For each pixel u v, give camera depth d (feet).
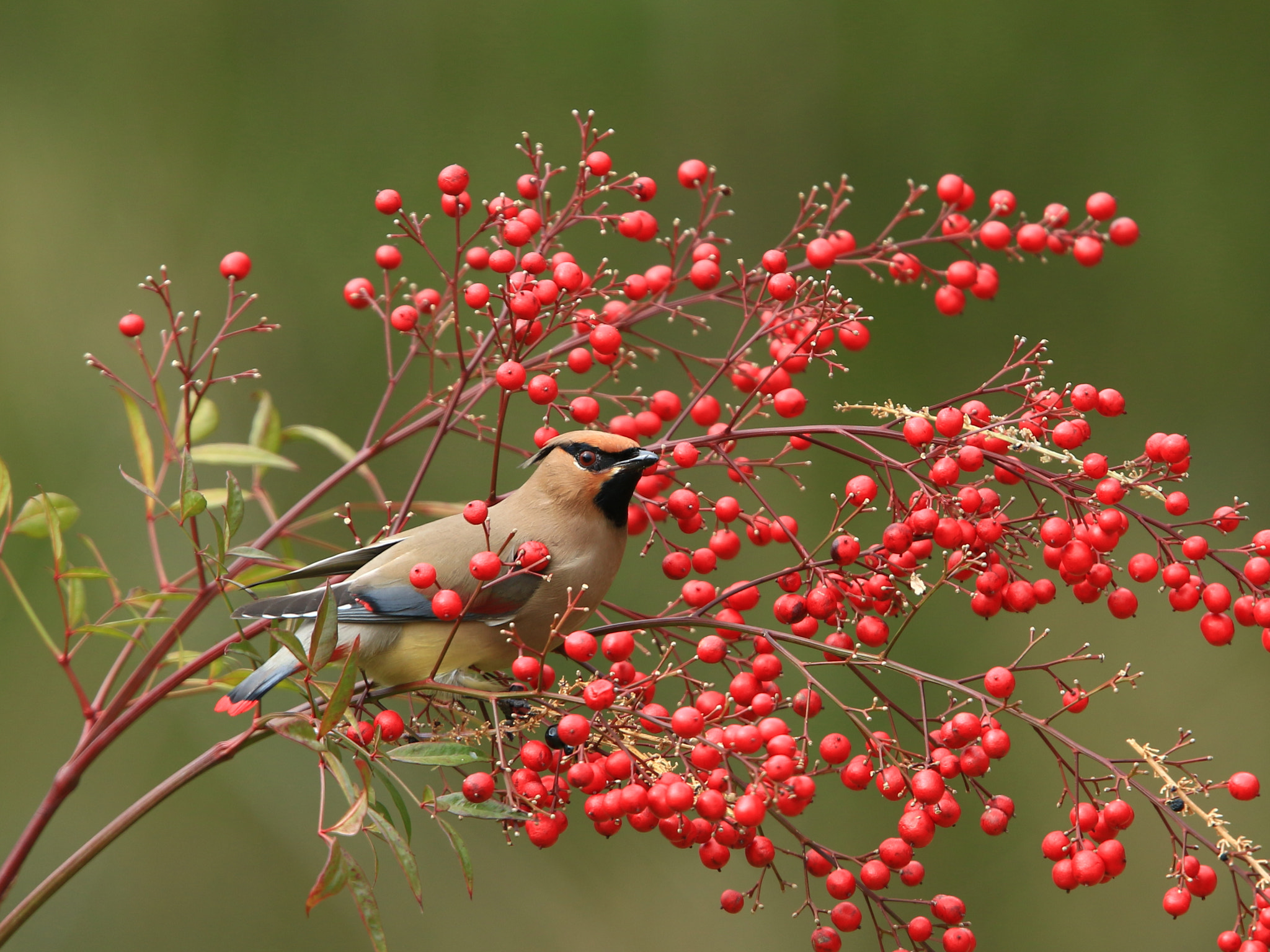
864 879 17.52
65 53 47.03
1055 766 43.32
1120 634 44.14
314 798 41.37
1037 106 47.91
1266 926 16.25
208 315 45.16
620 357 22.94
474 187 46.78
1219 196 47.39
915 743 42.27
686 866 42.11
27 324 44.01
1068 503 18.88
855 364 46.42
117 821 18.07
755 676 18.76
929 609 44.34
